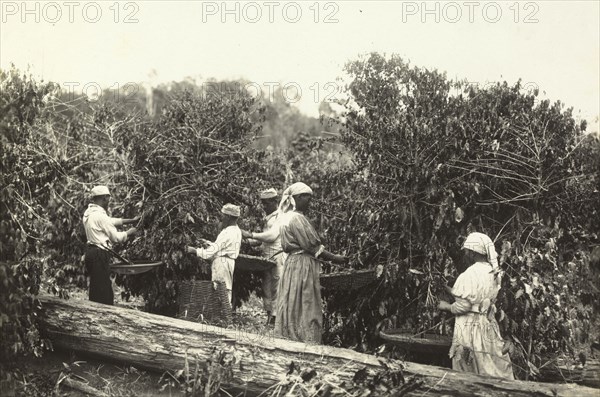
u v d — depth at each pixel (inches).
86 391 234.1
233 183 329.4
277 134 698.8
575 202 247.4
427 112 259.3
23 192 245.6
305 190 260.7
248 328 268.4
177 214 312.3
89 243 302.0
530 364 228.4
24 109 242.5
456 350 224.4
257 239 313.3
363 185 271.4
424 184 253.4
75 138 372.2
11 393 219.5
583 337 230.7
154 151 321.1
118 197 350.6
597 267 238.1
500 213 257.4
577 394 190.9
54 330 255.8
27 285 241.4
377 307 272.2
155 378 243.8
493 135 249.9
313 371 204.5
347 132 283.3
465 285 225.3
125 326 245.3
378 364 212.7
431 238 251.3
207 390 208.5
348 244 283.9
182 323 241.3
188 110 338.3
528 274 233.1
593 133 255.0
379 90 273.4
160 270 312.7
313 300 250.5
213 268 296.8
